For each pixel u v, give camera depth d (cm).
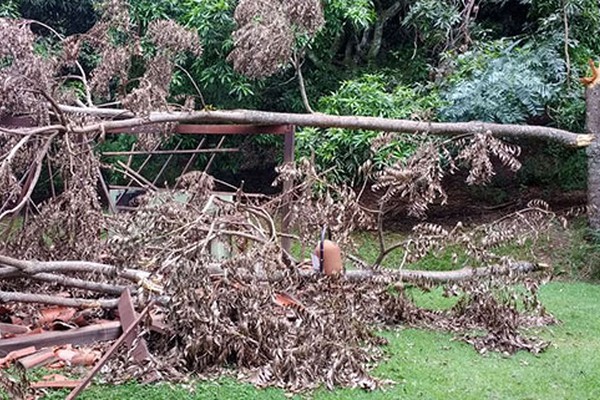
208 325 288
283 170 389
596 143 571
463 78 656
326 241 380
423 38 770
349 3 719
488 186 779
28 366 288
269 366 290
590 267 558
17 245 386
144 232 307
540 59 644
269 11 485
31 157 415
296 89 787
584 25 678
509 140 714
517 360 330
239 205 353
